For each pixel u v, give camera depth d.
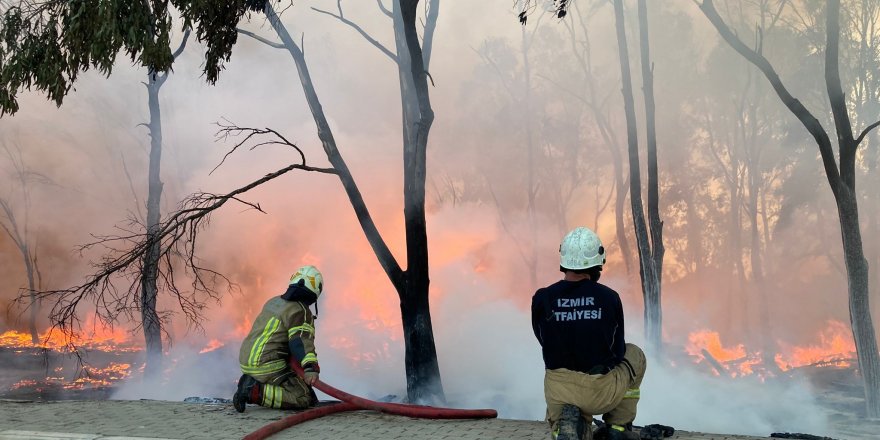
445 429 5.96
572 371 4.75
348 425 6.12
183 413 6.73
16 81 11.40
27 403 7.41
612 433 5.05
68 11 11.23
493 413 6.57
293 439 5.59
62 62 11.41
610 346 4.77
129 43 11.15
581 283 4.84
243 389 6.73
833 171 17.12
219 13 13.72
